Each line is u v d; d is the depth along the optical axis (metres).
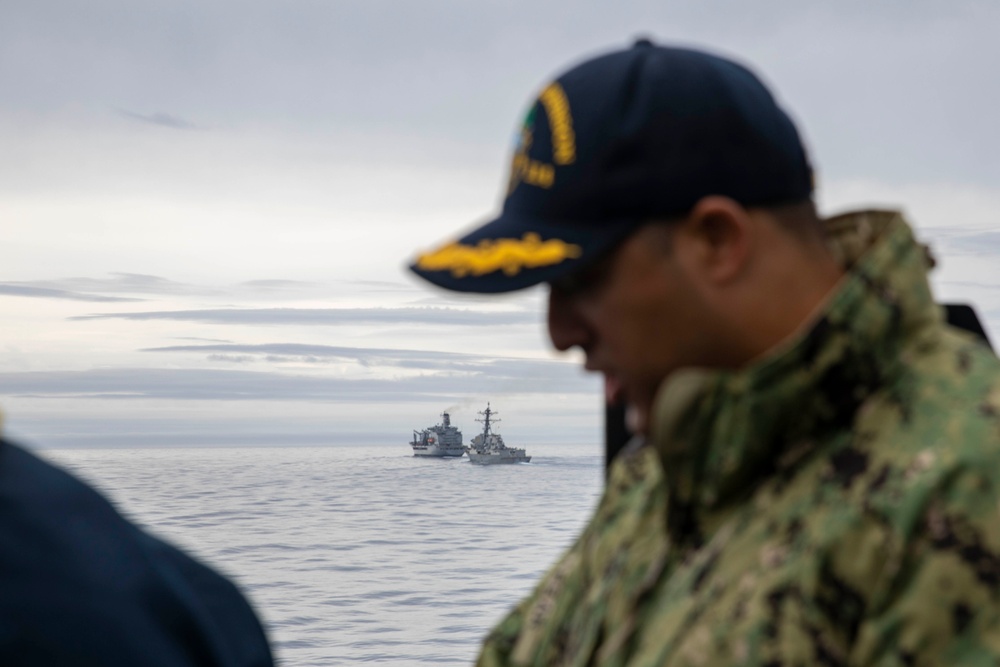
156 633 0.65
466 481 169.75
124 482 171.50
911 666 0.79
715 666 0.87
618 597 1.08
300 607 57.97
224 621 0.75
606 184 0.92
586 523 1.31
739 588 0.89
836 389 0.89
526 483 166.25
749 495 0.94
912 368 0.89
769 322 0.92
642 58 0.96
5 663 0.60
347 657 43.94
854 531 0.84
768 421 0.90
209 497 140.75
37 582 0.62
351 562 79.06
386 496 145.88
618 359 0.95
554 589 1.27
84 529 0.66
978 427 0.84
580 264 0.91
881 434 0.87
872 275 0.88
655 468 1.18
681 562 1.00
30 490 0.66
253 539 93.12
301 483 175.62
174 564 0.74
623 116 0.93
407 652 45.00
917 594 0.80
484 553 84.81
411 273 0.96
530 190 0.97
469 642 47.22
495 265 0.93
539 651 1.24
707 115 0.91
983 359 0.90
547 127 0.97
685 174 0.90
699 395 0.91
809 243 0.94
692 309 0.92
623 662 1.00
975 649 0.77
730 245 0.91
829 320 0.87
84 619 0.62
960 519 0.81
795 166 0.94
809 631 0.84
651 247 0.92
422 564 78.06
